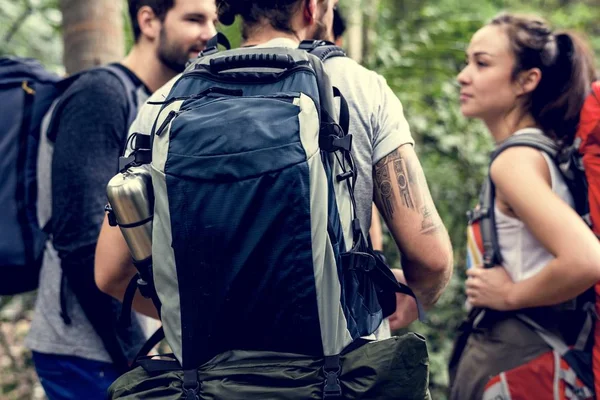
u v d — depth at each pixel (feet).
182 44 11.57
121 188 7.49
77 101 10.91
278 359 7.16
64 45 14.96
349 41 20.80
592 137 10.36
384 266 7.77
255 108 7.13
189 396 7.19
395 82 20.11
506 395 10.67
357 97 7.85
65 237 10.66
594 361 10.46
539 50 11.26
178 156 7.09
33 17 19.45
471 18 23.70
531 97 11.48
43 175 11.33
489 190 11.14
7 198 11.21
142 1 11.65
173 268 7.27
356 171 7.54
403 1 27.32
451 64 20.89
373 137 7.89
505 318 10.87
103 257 8.82
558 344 10.52
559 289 10.23
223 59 7.63
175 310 7.32
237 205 6.91
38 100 11.48
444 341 18.08
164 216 7.22
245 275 7.00
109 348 10.84
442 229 8.07
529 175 10.50
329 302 7.07
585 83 11.21
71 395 11.23
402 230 7.95
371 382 6.98
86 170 10.69
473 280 11.07
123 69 11.44
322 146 7.25
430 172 18.60
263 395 7.06
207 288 7.11
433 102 20.36
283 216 6.91
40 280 11.51
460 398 11.20
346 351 7.20
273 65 7.57
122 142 11.00
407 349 6.99
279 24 8.21
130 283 8.21
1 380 15.76
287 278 6.94
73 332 11.09
